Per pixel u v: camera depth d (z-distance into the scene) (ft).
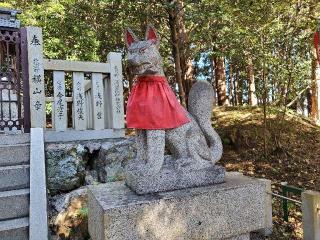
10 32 17.57
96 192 9.23
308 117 34.63
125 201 8.20
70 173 15.28
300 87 25.26
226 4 20.75
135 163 9.52
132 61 8.77
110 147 16.19
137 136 9.55
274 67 22.50
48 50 24.89
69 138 17.56
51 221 13.24
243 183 9.54
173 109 9.06
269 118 29.04
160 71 9.14
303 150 26.20
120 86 18.84
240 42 21.52
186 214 8.56
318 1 21.27
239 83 38.11
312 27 21.20
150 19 22.84
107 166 15.83
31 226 10.96
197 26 22.58
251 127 28.25
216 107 36.06
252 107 34.09
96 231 8.64
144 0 21.38
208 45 23.81
